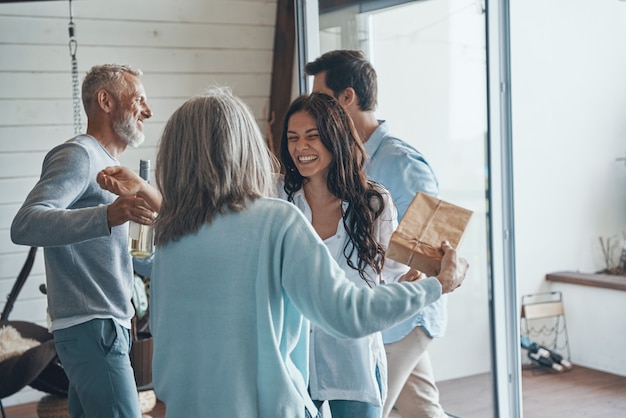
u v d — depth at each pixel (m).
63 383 3.81
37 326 4.17
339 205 2.26
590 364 5.25
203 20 4.84
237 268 1.70
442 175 4.07
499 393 3.60
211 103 1.77
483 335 3.85
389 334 2.74
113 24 4.63
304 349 1.86
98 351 2.63
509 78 3.52
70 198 2.56
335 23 3.77
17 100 4.54
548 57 5.30
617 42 5.54
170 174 1.78
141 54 4.79
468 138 3.97
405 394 2.89
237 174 1.75
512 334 3.62
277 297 1.71
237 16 4.93
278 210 1.73
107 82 2.79
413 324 2.72
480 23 3.77
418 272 2.20
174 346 1.75
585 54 5.43
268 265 1.70
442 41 3.96
